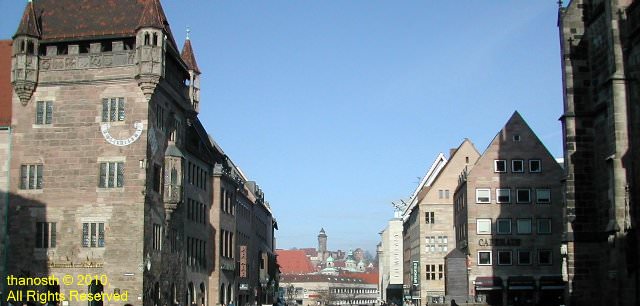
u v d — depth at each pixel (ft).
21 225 183.73
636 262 126.62
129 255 178.29
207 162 244.63
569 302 147.84
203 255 239.09
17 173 185.78
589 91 152.46
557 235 266.57
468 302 210.59
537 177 270.26
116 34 186.29
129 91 184.24
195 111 222.48
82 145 184.44
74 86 186.29
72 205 182.70
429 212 336.49
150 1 186.09
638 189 128.57
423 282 331.77
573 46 154.10
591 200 149.79
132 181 180.96
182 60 206.69
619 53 132.98
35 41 187.73
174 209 196.13
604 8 143.54
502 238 267.39
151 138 185.57
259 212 381.19
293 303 613.11
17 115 187.73
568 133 151.84
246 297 316.19
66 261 180.45
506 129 273.54
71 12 192.13
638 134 129.39
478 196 270.46
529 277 264.72
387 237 607.78
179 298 205.98
